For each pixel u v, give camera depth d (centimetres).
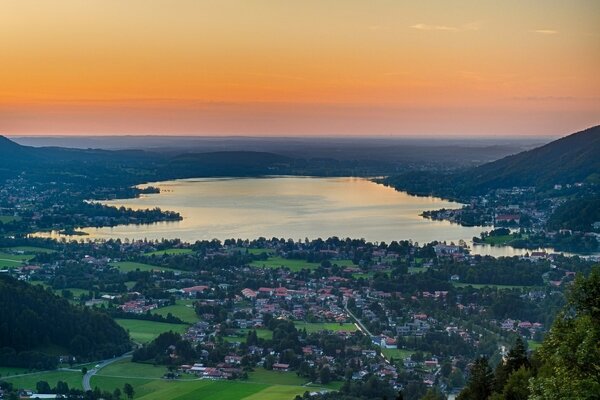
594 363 6331
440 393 15275
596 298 6944
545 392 6312
